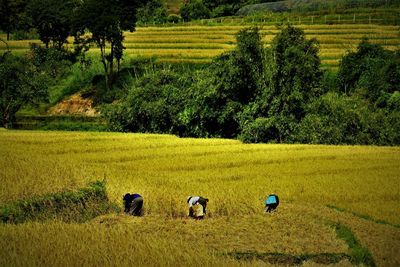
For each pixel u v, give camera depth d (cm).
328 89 10450
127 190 3425
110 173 4125
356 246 2583
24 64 11781
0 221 2516
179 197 3450
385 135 8494
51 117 11162
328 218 3178
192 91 9894
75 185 3256
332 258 2348
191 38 16038
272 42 9588
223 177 4784
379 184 4541
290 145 7331
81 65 12988
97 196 3206
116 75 12962
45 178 3312
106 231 2241
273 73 9050
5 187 2989
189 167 5291
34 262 1666
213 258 2005
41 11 13650
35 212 2725
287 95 8919
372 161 5906
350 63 11506
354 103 8969
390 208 3697
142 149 6412
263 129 8725
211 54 14050
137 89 10469
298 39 9519
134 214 3033
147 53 14125
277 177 4869
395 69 10725
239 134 9394
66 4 14100
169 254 1944
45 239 1978
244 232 2734
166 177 4534
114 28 12044
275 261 2272
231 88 9356
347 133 8494
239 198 3588
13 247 1834
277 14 19000
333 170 5272
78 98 12362
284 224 2956
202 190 3872
